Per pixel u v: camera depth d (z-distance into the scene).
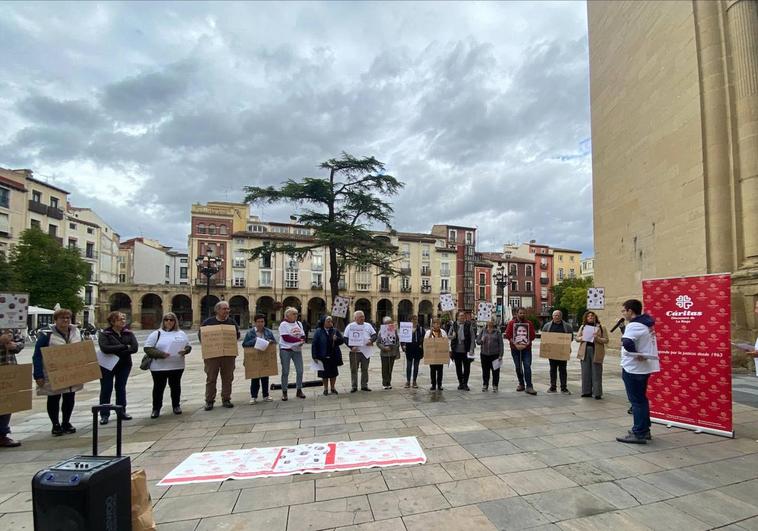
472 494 3.71
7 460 4.91
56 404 6.00
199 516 3.38
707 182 11.59
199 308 52.19
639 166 14.98
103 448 5.24
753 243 10.77
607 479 4.03
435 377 9.00
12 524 3.32
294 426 6.07
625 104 15.98
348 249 24.38
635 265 15.17
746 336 10.73
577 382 10.11
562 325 8.76
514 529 3.12
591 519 3.26
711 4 11.75
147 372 13.52
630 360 5.21
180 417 6.86
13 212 38.72
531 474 4.16
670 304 6.10
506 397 8.09
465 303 61.25
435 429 5.77
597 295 10.79
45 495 2.31
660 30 13.76
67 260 33.28
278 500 3.64
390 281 57.47
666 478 4.05
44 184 43.44
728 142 11.33
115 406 2.95
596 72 18.58
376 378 10.98
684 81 12.51
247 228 59.12
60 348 5.89
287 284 54.81
